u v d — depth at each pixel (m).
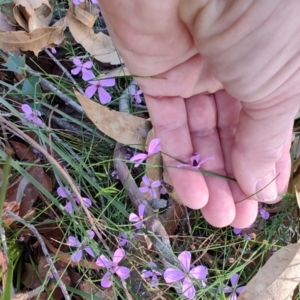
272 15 0.10
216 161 0.16
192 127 0.16
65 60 0.18
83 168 0.17
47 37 0.17
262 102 0.12
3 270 0.13
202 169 0.15
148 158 0.16
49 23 0.18
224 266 0.16
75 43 0.19
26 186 0.15
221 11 0.11
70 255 0.15
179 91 0.15
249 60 0.11
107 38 0.18
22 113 0.16
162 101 0.16
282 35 0.11
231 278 0.15
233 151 0.15
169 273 0.14
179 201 0.16
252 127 0.13
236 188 0.15
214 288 0.15
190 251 0.15
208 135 0.16
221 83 0.14
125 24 0.13
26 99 0.18
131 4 0.13
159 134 0.16
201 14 0.12
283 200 0.17
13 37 0.17
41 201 0.16
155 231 0.15
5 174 0.08
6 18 0.18
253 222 0.16
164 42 0.14
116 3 0.13
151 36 0.14
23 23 0.18
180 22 0.13
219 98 0.16
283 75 0.11
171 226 0.16
